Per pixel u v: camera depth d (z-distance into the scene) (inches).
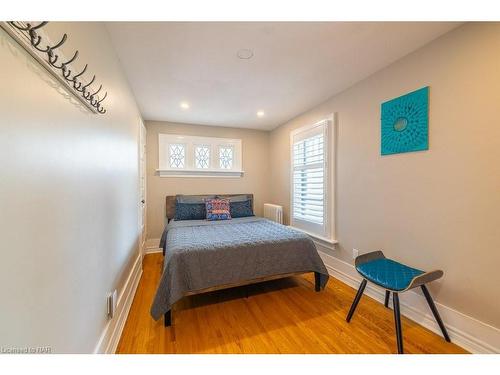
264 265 85.0
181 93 102.1
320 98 109.1
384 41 65.8
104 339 52.4
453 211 61.7
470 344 57.9
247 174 169.6
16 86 25.4
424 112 67.8
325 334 65.8
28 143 27.5
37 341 28.8
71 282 37.6
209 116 137.9
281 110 126.4
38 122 29.4
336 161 104.6
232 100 111.3
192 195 152.9
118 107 71.1
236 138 165.9
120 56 71.6
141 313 77.0
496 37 53.2
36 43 27.4
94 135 48.6
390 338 63.8
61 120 34.9
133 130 97.7
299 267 90.4
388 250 80.4
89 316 44.9
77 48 41.8
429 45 66.5
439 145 64.5
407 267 70.2
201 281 75.6
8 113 24.2
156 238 147.5
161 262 127.0
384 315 75.5
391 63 77.9
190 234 99.0
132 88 95.3
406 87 73.2
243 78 88.2
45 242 30.6
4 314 23.6
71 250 37.7
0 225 23.0
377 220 84.5
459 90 59.9
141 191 118.6
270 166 173.6
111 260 60.0
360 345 61.1
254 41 65.2
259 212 173.2
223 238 91.3
